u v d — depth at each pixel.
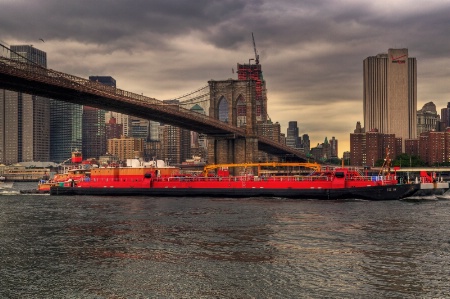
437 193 93.88
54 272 40.03
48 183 122.56
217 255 45.00
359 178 95.81
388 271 39.38
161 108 171.00
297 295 34.25
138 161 114.44
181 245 49.28
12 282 37.50
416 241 50.22
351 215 69.06
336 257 43.78
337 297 33.75
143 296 34.41
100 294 34.84
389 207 79.12
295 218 66.44
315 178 99.75
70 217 70.38
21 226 62.22
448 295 34.03
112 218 68.69
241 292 35.00
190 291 35.31
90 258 44.50
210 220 65.31
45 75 120.06
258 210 76.06
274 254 45.09
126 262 42.97
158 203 90.19
